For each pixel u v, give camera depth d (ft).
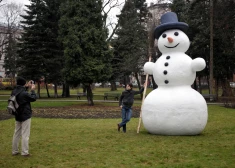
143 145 28.63
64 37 88.28
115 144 29.50
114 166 21.79
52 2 120.06
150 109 33.24
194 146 27.89
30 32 117.60
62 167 21.77
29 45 114.93
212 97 92.48
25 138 25.13
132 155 24.95
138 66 110.42
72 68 85.71
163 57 34.88
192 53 102.68
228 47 99.40
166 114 32.17
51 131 38.91
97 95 141.49
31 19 121.90
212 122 47.47
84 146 28.86
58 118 55.83
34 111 69.62
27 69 116.16
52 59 116.16
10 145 29.84
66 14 88.69
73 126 44.06
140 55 108.88
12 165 22.47
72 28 85.30
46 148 28.17
